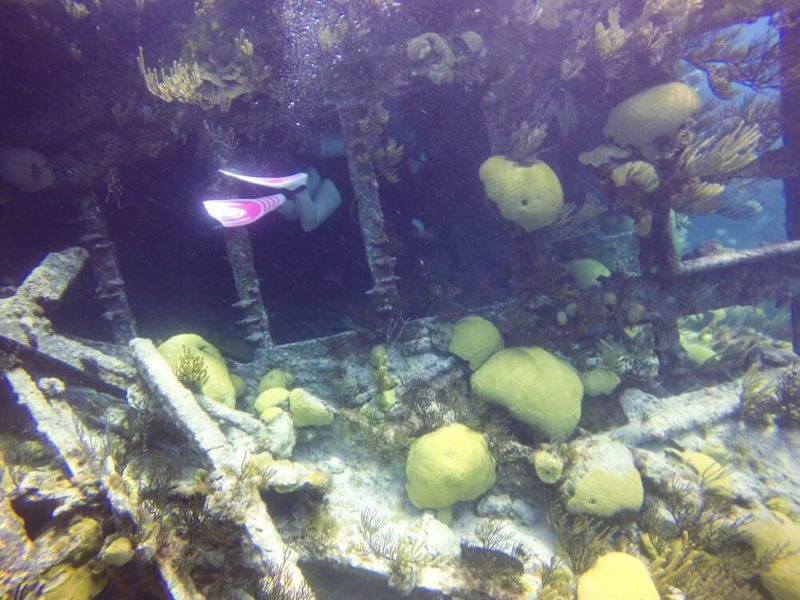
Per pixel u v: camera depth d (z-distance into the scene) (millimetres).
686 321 3322
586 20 1923
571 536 1490
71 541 1023
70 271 1847
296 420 1689
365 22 1841
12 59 1720
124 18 1806
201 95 1760
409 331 1997
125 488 1115
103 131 1857
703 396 1992
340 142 2379
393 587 1308
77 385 1637
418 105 2410
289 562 1141
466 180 2771
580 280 2508
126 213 2340
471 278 2729
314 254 2873
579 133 2266
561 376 1830
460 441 1617
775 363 2180
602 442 1646
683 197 1942
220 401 1668
